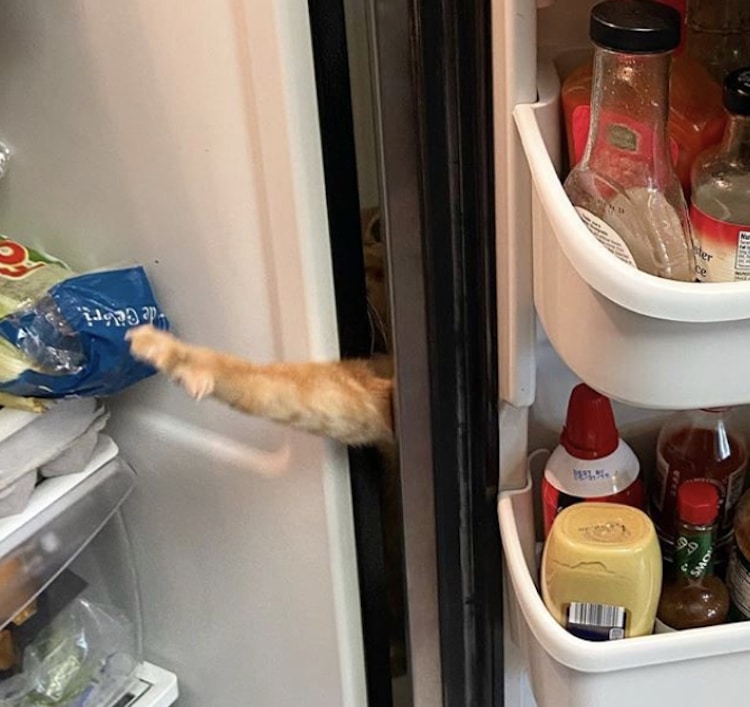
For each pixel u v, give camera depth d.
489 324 0.65
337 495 0.72
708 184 0.56
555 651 0.63
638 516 0.66
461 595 0.74
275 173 0.61
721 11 0.62
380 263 0.67
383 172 0.60
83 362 0.70
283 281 0.65
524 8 0.57
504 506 0.71
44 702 0.87
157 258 0.71
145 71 0.65
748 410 0.76
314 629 0.79
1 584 0.77
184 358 0.61
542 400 0.76
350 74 0.61
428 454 0.68
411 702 0.84
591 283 0.52
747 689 0.66
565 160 0.64
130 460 0.83
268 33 0.57
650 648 0.62
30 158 0.74
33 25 0.68
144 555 0.88
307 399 0.65
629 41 0.53
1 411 0.73
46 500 0.78
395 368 0.65
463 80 0.58
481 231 0.62
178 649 0.91
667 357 0.53
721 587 0.70
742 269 0.56
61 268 0.75
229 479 0.77
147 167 0.68
